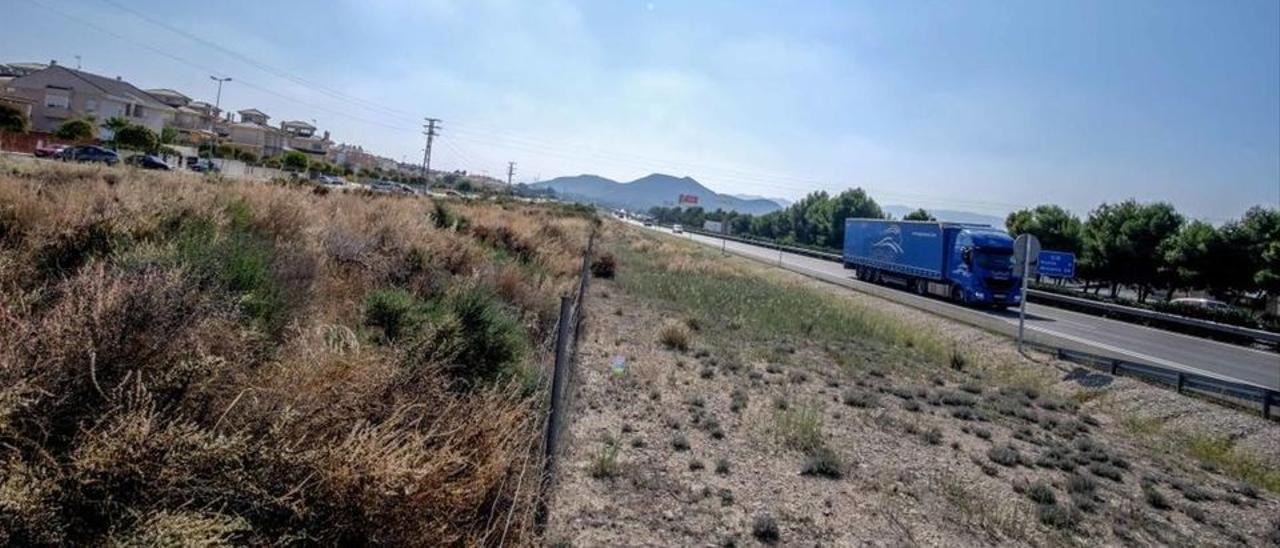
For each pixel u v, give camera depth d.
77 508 2.21
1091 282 49.81
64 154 39.44
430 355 5.23
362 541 2.73
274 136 109.31
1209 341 23.52
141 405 2.64
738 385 9.32
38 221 6.04
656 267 28.89
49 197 8.30
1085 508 5.92
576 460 5.57
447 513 3.05
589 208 92.94
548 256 19.62
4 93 69.94
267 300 5.21
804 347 13.55
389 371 3.92
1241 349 21.95
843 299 26.23
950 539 4.99
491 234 19.53
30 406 2.40
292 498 2.62
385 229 12.62
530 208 59.09
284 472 2.65
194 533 2.20
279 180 21.59
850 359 12.52
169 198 8.59
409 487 2.77
